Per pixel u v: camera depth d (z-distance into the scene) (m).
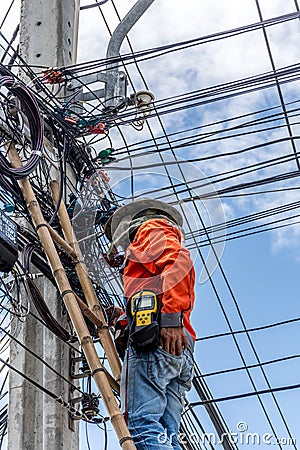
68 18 10.48
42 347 8.59
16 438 8.21
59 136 8.57
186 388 6.48
